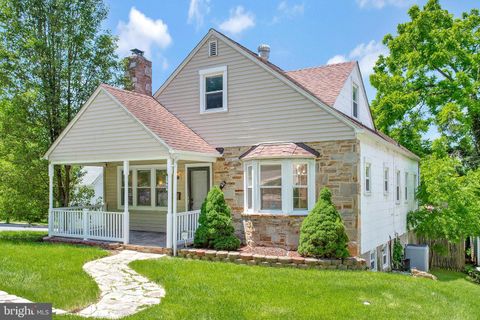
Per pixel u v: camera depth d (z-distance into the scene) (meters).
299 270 9.31
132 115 12.02
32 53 16.02
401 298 7.58
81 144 13.22
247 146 12.78
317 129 11.60
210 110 13.52
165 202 15.45
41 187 16.25
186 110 14.04
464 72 22.91
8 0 15.58
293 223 11.18
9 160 15.91
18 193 15.55
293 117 12.01
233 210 12.88
